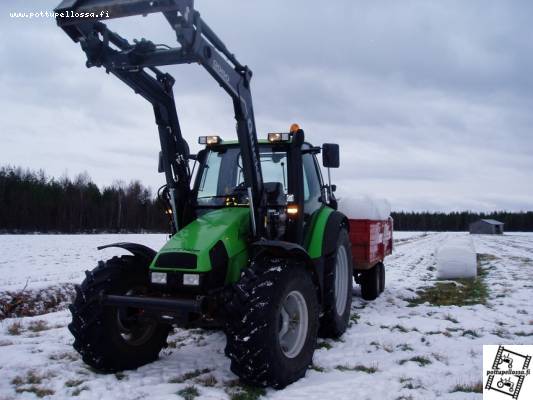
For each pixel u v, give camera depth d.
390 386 3.91
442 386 3.94
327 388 3.85
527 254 22.53
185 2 3.39
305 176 5.47
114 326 4.24
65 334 5.80
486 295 8.91
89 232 55.62
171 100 4.83
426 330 5.98
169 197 4.87
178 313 3.88
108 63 3.98
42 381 4.00
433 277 12.23
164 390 3.77
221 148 5.38
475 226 76.44
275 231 4.75
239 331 3.65
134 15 3.44
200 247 4.03
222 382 3.96
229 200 4.92
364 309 7.41
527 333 5.85
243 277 3.87
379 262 8.86
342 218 5.80
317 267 5.05
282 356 3.79
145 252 4.53
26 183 60.84
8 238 33.44
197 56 3.63
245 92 4.39
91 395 3.66
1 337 5.68
